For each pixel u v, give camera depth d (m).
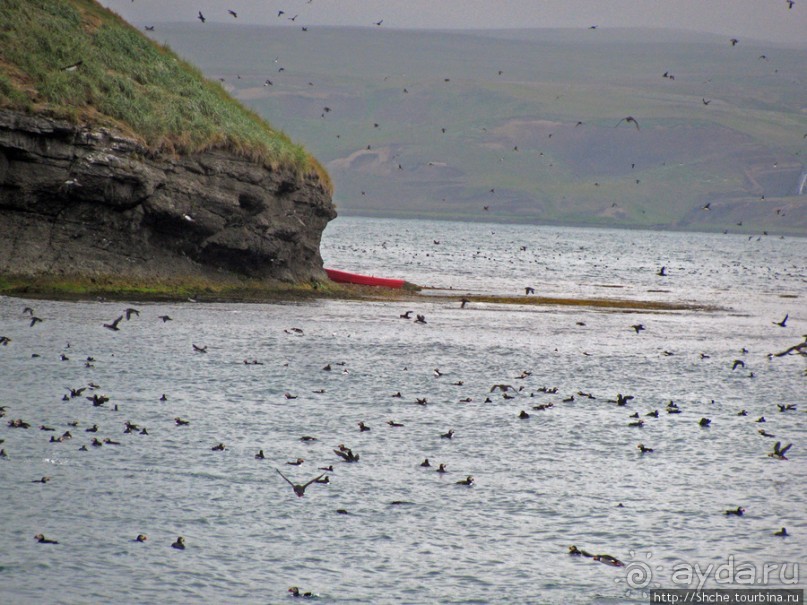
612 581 92.94
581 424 148.88
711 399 174.62
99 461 116.81
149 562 91.94
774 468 129.38
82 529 97.75
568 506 111.62
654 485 120.38
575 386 180.25
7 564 89.44
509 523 105.81
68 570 89.25
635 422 150.25
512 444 135.50
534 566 95.69
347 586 89.81
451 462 125.56
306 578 90.94
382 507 108.31
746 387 188.88
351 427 139.62
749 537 104.75
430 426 142.88
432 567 94.44
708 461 131.88
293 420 141.62
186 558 93.25
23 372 159.00
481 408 156.50
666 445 139.12
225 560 93.44
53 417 133.50
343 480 116.00
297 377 171.75
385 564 94.56
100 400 139.88
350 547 97.88
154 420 136.00
